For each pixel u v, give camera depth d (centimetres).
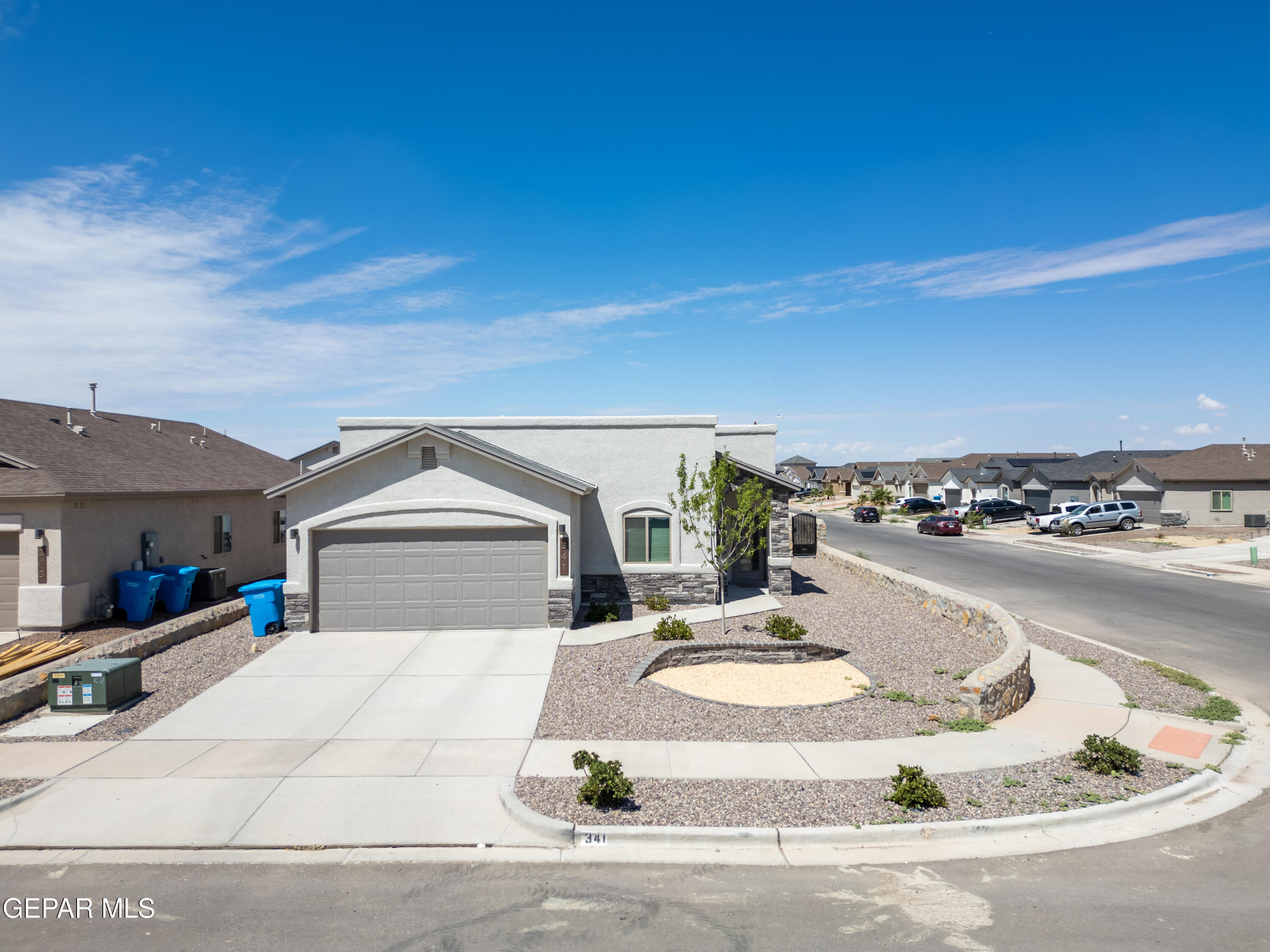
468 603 1653
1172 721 1077
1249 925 591
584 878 669
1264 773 904
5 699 1098
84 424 2183
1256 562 2962
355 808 803
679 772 884
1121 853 712
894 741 988
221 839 738
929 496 8000
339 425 1927
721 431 2334
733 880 665
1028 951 555
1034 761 920
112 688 1138
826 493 10038
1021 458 7050
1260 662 1455
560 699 1176
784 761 920
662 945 568
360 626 1642
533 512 1642
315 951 562
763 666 1395
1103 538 3991
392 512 1638
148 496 1933
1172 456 4822
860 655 1430
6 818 783
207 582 2108
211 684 1270
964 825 746
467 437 1623
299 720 1089
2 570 1672
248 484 2444
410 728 1052
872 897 637
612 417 1936
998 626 1436
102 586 1797
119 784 866
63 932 590
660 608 1858
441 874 679
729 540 1638
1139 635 1700
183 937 582
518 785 852
